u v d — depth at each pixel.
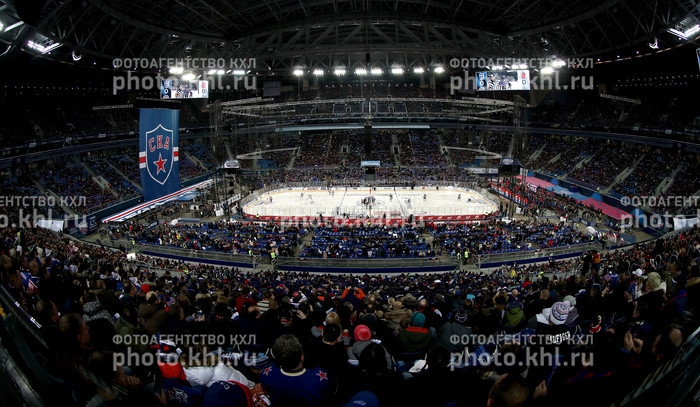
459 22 46.25
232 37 49.16
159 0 38.97
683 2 32.88
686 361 3.70
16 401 3.27
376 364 4.77
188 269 27.36
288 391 4.23
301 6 44.28
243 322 7.19
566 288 13.66
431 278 23.22
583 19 41.91
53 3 25.33
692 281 7.11
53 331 4.56
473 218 49.50
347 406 4.04
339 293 17.77
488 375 4.93
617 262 20.00
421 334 7.29
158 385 4.32
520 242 35.00
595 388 4.27
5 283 7.84
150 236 37.97
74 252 22.34
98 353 4.22
